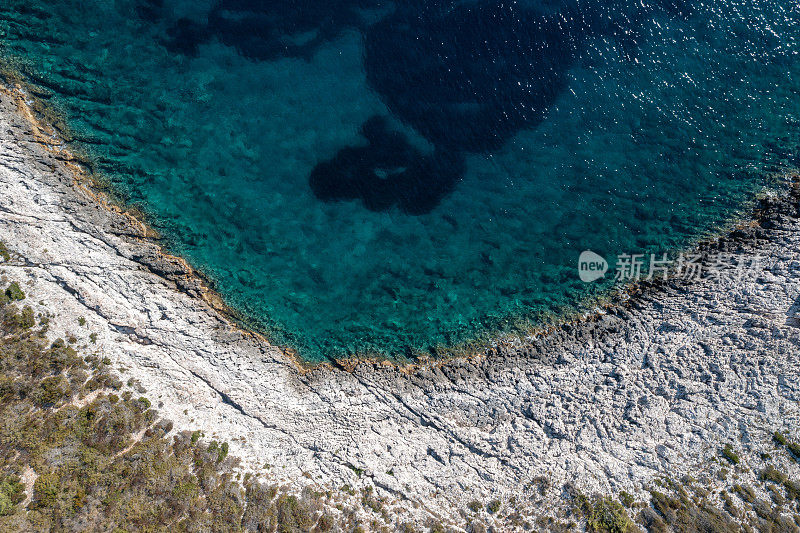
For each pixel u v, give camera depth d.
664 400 27.44
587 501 25.11
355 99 32.50
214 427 25.44
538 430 27.42
